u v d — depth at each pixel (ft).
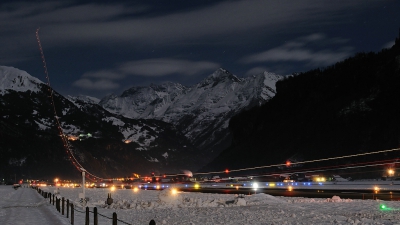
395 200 141.79
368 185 270.26
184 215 110.32
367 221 82.17
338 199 142.41
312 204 131.64
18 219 112.47
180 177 609.42
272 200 152.97
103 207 148.56
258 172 531.91
